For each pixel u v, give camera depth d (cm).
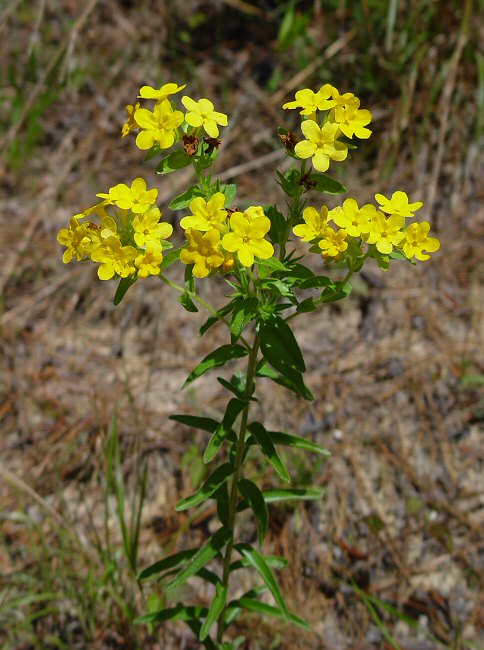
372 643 41
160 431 47
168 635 41
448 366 49
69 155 60
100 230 26
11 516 43
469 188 57
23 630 41
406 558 43
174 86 27
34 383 50
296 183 27
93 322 53
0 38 66
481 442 47
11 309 53
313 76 62
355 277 53
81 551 42
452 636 41
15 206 58
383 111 59
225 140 60
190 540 44
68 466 46
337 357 50
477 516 44
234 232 25
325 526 44
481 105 57
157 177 58
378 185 57
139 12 68
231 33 67
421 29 60
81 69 64
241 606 35
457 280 53
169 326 52
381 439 47
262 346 27
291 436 31
